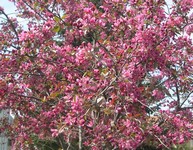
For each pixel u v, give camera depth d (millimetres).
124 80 7012
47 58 8312
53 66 8289
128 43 7680
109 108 6930
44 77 8609
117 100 7020
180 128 7926
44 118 8984
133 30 7531
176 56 8469
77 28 7746
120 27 7629
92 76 7238
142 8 7816
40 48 8250
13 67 8547
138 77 7301
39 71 8688
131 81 7164
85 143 8125
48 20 8531
